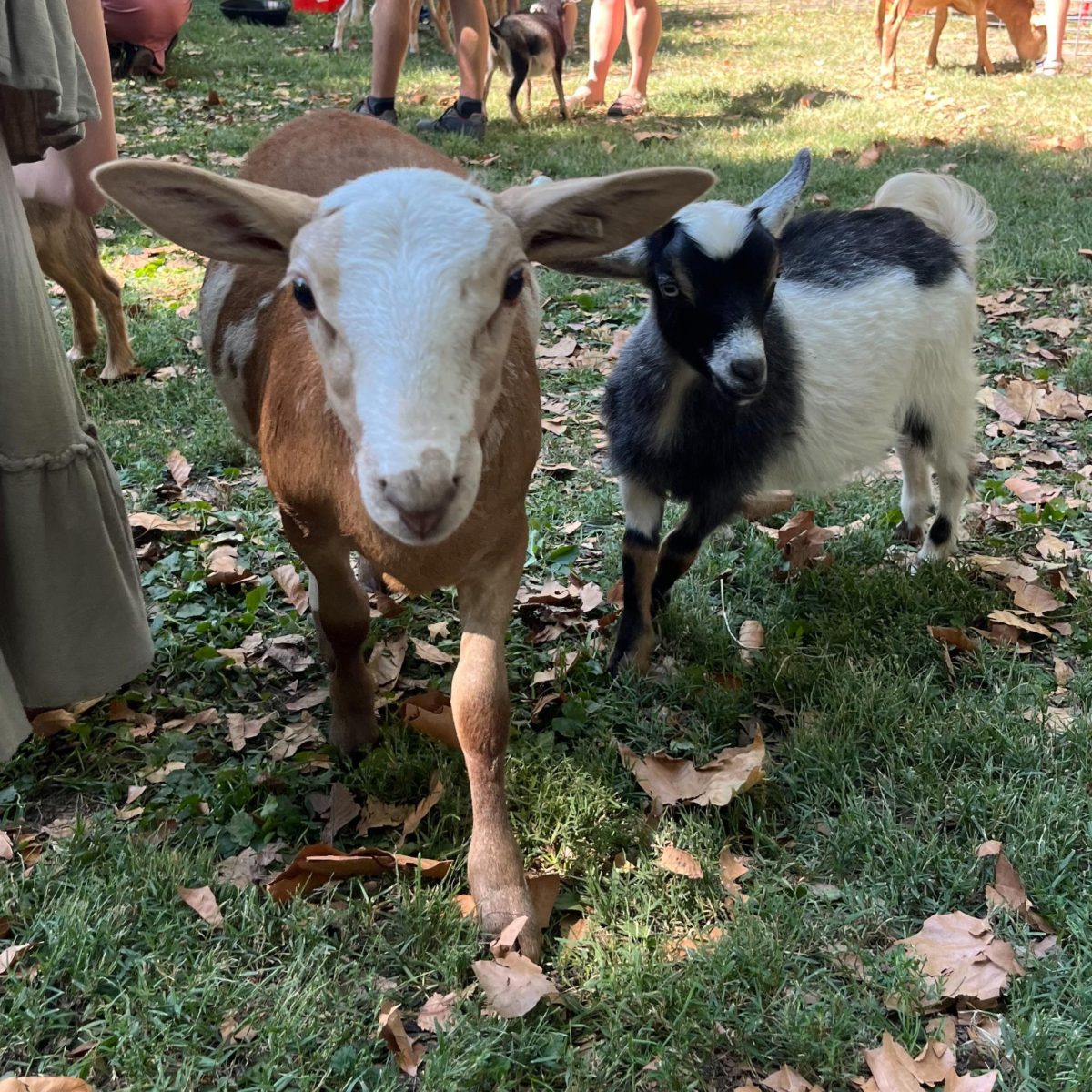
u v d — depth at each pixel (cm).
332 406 55
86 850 68
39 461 68
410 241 50
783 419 88
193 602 96
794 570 100
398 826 73
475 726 64
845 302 93
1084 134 243
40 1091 53
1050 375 134
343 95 283
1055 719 82
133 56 286
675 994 60
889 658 88
